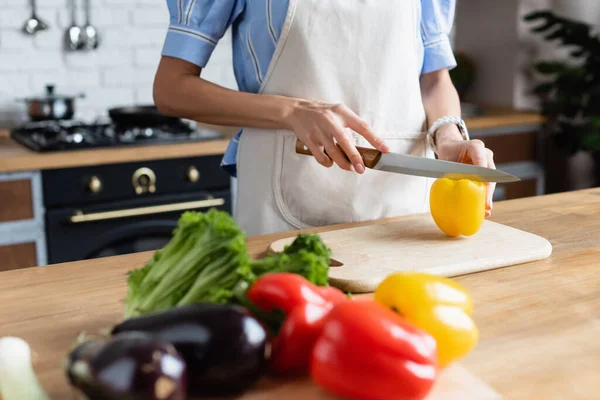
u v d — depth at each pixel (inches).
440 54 59.4
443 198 45.8
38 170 83.7
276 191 56.0
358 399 25.9
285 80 55.4
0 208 82.6
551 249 44.7
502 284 39.9
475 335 28.7
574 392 28.1
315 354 26.3
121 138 90.0
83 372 23.0
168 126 96.5
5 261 84.0
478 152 49.6
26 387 25.9
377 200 57.0
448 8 59.9
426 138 59.0
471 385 27.7
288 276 28.7
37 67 101.0
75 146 86.4
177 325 25.7
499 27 121.6
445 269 40.9
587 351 31.5
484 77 126.0
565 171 123.3
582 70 113.3
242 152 57.0
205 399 26.2
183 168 90.8
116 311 36.0
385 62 56.1
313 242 32.9
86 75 104.2
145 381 22.5
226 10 53.8
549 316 35.3
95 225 87.3
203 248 30.1
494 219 53.1
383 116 57.3
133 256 44.5
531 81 121.6
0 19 97.7
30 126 98.0
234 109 51.5
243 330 25.6
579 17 123.6
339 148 47.5
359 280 38.9
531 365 30.2
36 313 35.8
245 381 25.9
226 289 29.4
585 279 40.5
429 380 25.5
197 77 53.8
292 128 49.6
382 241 46.1
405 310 28.6
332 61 55.1
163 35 108.2
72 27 101.3
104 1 103.0
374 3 55.0
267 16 53.9
